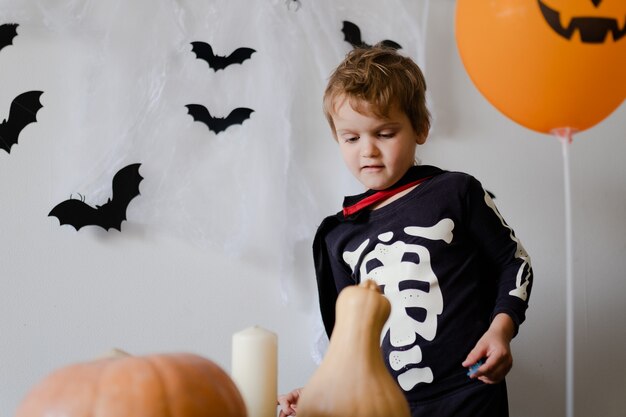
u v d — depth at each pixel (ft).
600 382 5.19
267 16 4.83
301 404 2.13
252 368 2.43
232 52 4.81
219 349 4.76
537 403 5.12
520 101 3.56
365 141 3.67
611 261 5.27
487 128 5.15
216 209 4.77
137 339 4.68
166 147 4.72
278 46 4.83
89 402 1.75
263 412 2.42
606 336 5.22
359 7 4.94
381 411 2.06
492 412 3.57
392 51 4.03
